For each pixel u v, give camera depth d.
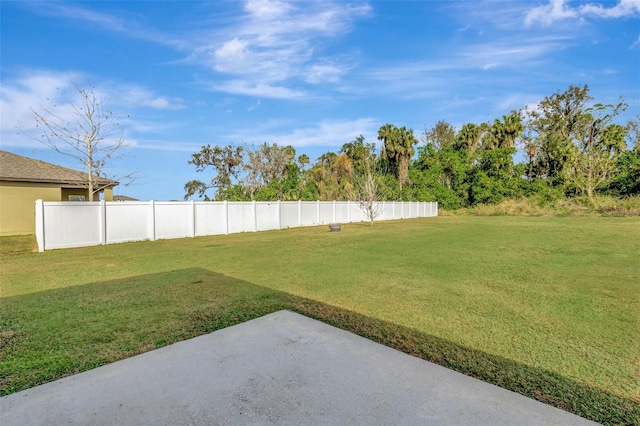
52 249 9.63
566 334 3.37
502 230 14.50
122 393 2.21
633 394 2.31
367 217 22.66
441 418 1.94
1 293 4.92
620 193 26.38
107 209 10.81
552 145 31.55
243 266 6.95
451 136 46.78
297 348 2.92
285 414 1.97
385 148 34.47
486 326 3.57
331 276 5.98
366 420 1.91
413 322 3.69
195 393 2.20
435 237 12.18
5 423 1.91
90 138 15.20
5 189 14.34
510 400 2.16
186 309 4.11
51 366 2.67
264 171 31.52
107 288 5.18
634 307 4.22
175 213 12.48
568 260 7.46
